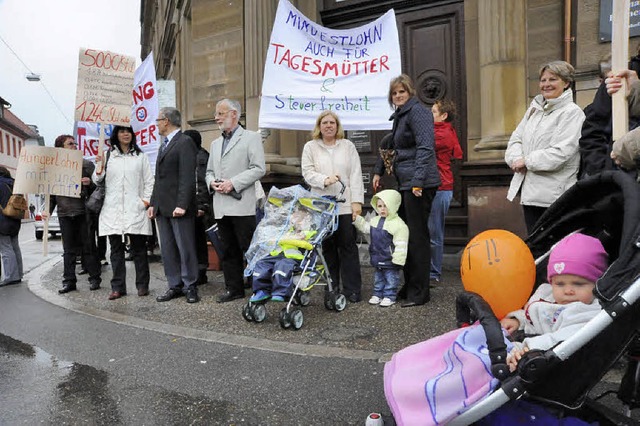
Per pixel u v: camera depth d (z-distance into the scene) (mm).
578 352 1843
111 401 3119
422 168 4637
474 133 6668
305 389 3172
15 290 7016
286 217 4578
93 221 6777
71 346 4242
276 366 3572
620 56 2762
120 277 6051
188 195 5453
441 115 5711
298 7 7703
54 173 6266
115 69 6055
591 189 2355
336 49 6043
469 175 6188
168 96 9148
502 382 1861
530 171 4125
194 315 5020
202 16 8445
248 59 7590
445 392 1970
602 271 2080
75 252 6676
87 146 8727
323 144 5258
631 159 2447
